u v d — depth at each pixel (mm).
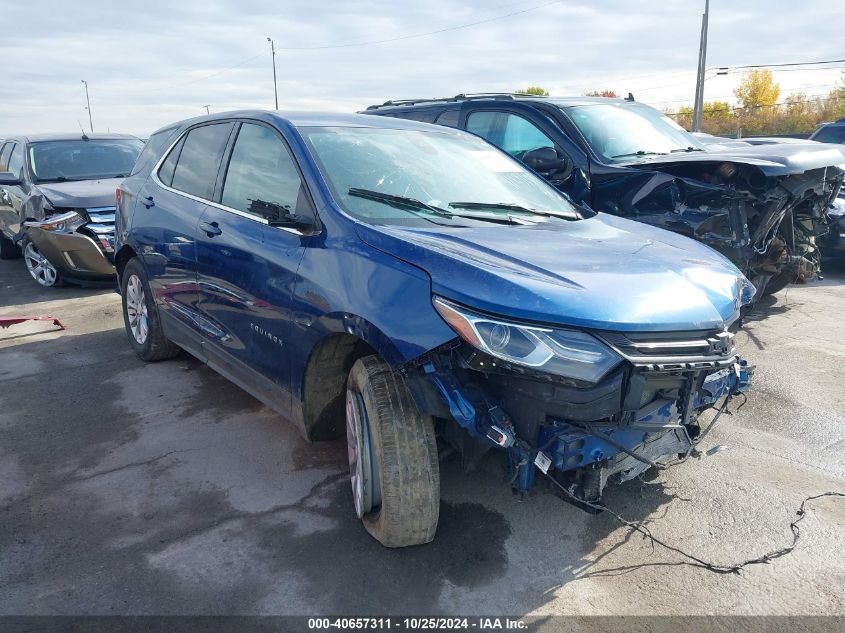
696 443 3154
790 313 6852
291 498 3420
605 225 3791
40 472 3686
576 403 2506
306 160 3488
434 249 2816
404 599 2676
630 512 3309
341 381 3332
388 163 3721
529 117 6555
